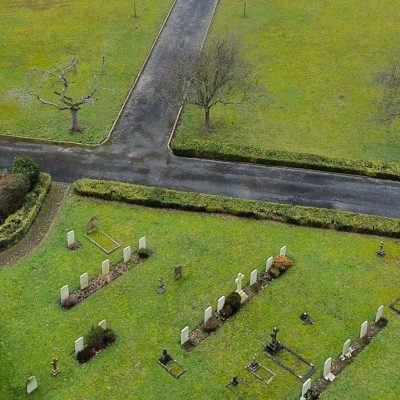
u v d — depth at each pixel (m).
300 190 50.22
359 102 62.56
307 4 84.06
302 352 36.38
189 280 41.12
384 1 85.50
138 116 59.41
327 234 45.59
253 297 39.97
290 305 39.50
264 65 68.81
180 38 73.94
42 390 33.59
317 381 34.72
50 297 39.41
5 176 46.22
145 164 52.88
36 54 69.25
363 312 39.16
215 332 37.44
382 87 64.50
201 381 34.47
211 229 45.69
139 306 39.03
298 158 52.53
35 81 63.66
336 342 37.06
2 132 56.16
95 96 62.16
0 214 44.62
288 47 72.81
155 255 43.06
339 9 82.88
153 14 79.88
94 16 78.62
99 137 56.09
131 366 35.12
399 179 51.38
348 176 51.91
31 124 57.47
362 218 46.19
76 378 34.31
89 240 44.16
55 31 74.44
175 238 44.69
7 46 70.44
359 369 35.44
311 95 63.59
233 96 62.34
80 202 47.97
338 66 69.12
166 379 34.50
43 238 44.41
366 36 75.88
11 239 43.16
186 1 83.94
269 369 35.31
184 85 56.88
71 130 56.56
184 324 37.91
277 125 58.75
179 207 47.28
